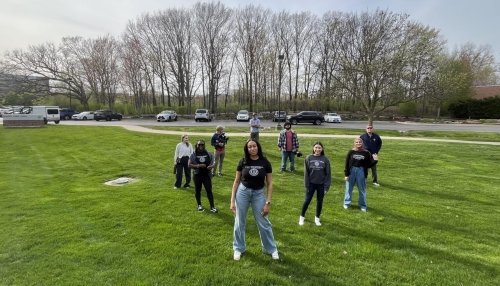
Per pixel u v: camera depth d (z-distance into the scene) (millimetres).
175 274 4484
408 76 22734
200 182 7230
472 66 62469
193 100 60688
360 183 7496
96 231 6031
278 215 7043
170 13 54688
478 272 4668
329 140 20688
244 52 57875
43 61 57219
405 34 23609
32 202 8094
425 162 14328
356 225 6496
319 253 5188
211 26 55625
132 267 4672
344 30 52719
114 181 10625
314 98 59375
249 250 5246
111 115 44812
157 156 15500
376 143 10070
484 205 8172
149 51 55562
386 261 4957
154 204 7801
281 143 11844
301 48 60750
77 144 19891
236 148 17328
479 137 24875
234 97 64250
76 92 58500
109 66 57688
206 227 6270
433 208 7785
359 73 23641
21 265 4758
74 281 4305
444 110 52938
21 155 16656
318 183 6355
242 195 4926
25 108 45844
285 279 4387
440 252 5309
